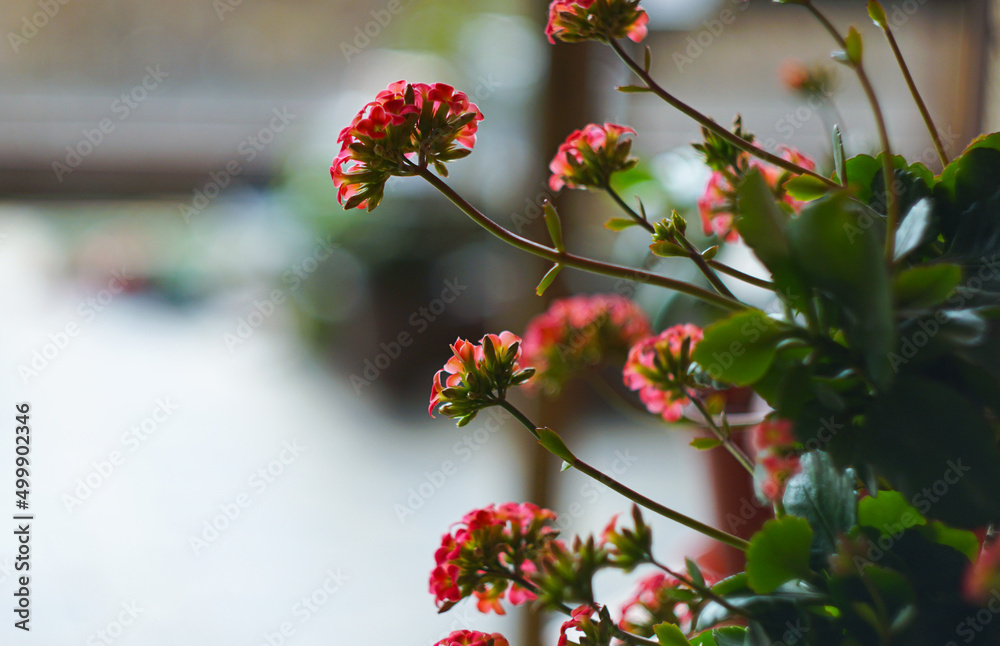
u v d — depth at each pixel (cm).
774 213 68
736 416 90
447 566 77
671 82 274
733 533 95
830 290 68
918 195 73
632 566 77
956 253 72
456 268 289
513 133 258
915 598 70
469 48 282
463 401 75
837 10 169
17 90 384
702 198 81
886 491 71
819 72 87
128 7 385
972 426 68
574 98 125
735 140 75
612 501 210
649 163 125
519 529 77
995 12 90
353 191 75
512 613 139
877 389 69
